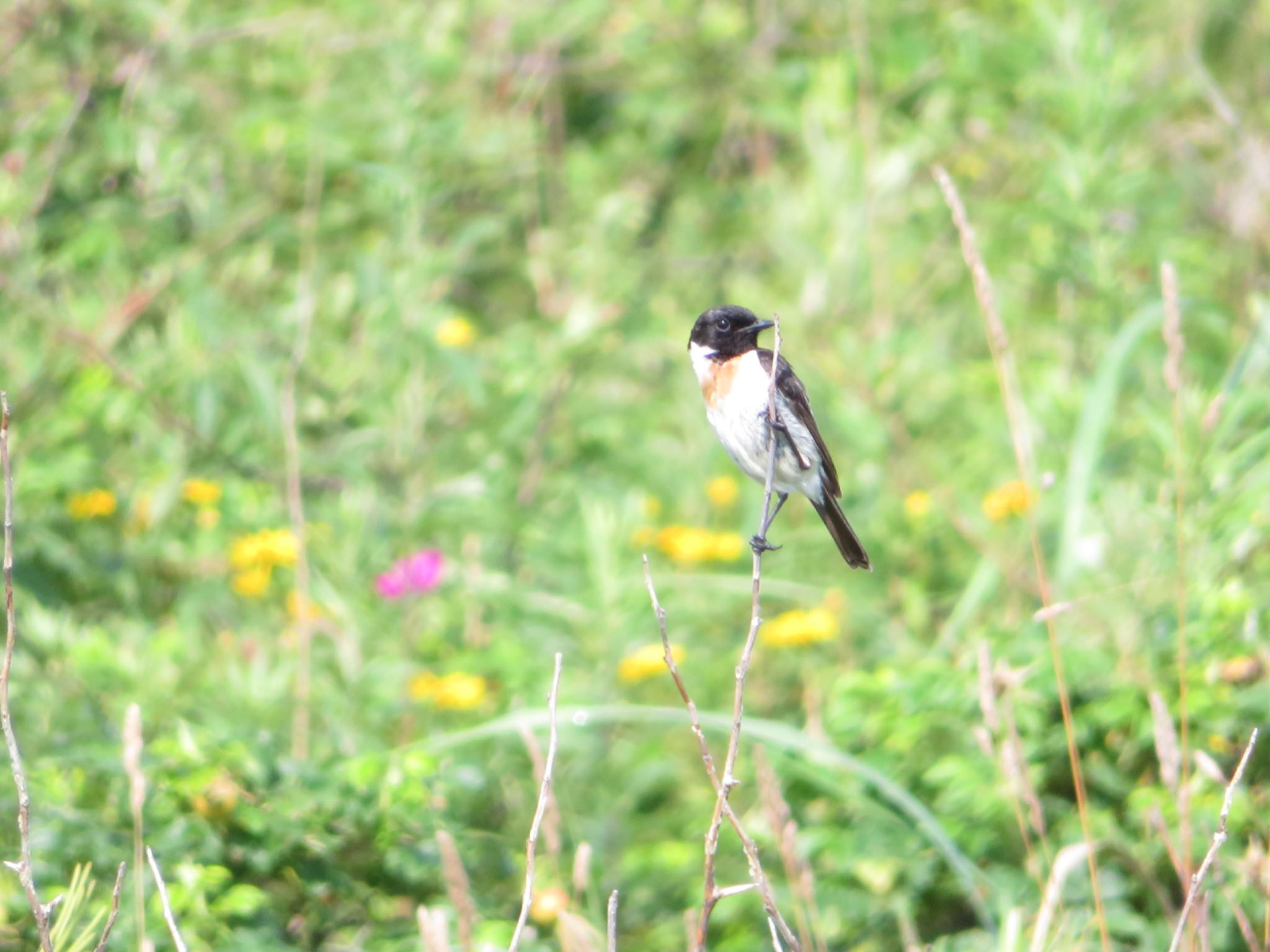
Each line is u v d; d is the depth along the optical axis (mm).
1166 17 14984
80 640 9344
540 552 11141
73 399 11180
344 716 9430
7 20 12547
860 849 7949
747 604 11266
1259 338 10047
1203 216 14305
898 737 8164
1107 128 11547
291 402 10383
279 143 13141
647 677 10016
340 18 13680
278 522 11156
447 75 13555
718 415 9000
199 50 13383
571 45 15992
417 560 10297
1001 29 14758
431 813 7504
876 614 10898
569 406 12344
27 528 10281
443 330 11773
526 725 7781
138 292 12094
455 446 11859
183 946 5457
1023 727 7852
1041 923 6387
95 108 12812
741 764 9141
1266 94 15023
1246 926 6672
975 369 12258
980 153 14719
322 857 7387
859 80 14930
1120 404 11508
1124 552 9102
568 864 8555
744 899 7898
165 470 11172
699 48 15781
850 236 12633
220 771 7281
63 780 7484
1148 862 7574
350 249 13195
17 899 6777
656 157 16016
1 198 11398
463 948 6824
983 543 9789
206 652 10211
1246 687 8039
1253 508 8594
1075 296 12031
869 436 11547
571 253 13758
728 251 15281
